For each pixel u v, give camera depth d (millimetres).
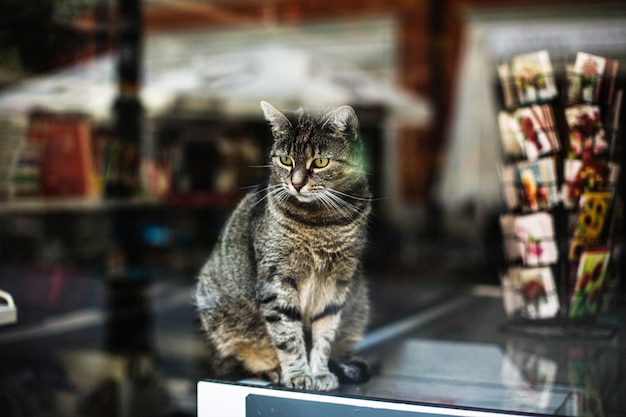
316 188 2117
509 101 2871
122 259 4566
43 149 4172
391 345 2801
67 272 3850
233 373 2340
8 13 3795
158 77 6414
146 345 3045
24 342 3074
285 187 2131
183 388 2594
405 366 2455
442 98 8648
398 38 8797
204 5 7629
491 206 7840
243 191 2740
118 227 4715
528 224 2865
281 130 2176
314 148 2119
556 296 2838
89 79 4574
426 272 5727
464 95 8266
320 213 2133
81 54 4539
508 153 2928
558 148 2732
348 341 2463
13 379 2783
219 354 2410
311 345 2232
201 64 7352
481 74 8102
